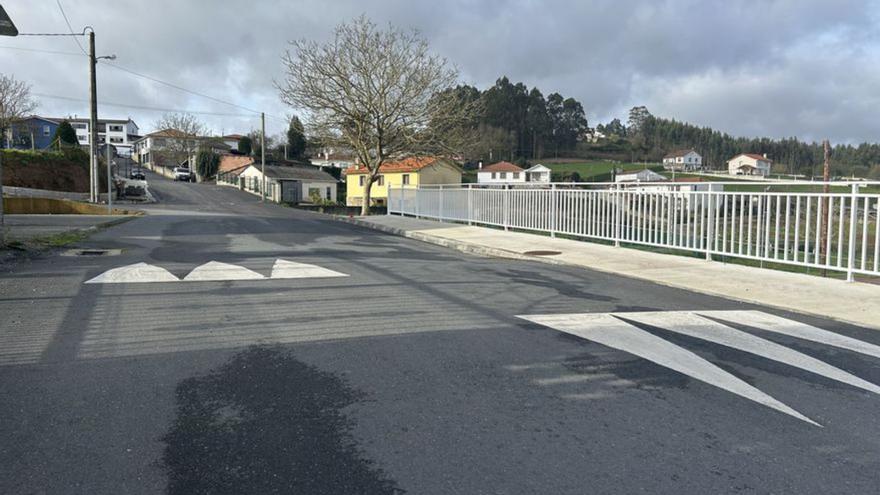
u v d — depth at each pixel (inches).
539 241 543.2
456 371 177.9
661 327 235.0
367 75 1177.4
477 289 305.6
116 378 166.1
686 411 152.6
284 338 207.2
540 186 660.7
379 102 1195.3
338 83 1181.1
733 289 317.4
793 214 465.4
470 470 120.1
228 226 668.1
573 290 310.5
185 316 234.2
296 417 143.5
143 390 157.9
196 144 3479.3
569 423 143.6
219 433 134.3
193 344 198.1
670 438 137.0
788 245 367.9
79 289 279.4
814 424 146.9
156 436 132.3
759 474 121.5
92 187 1338.6
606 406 154.6
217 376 169.3
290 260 389.4
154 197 1923.0
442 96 1235.9
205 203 1823.3
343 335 212.5
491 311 255.0
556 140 5054.1
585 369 182.5
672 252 479.2
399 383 167.2
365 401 154.0
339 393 159.0
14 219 751.1
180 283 300.2
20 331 209.0
